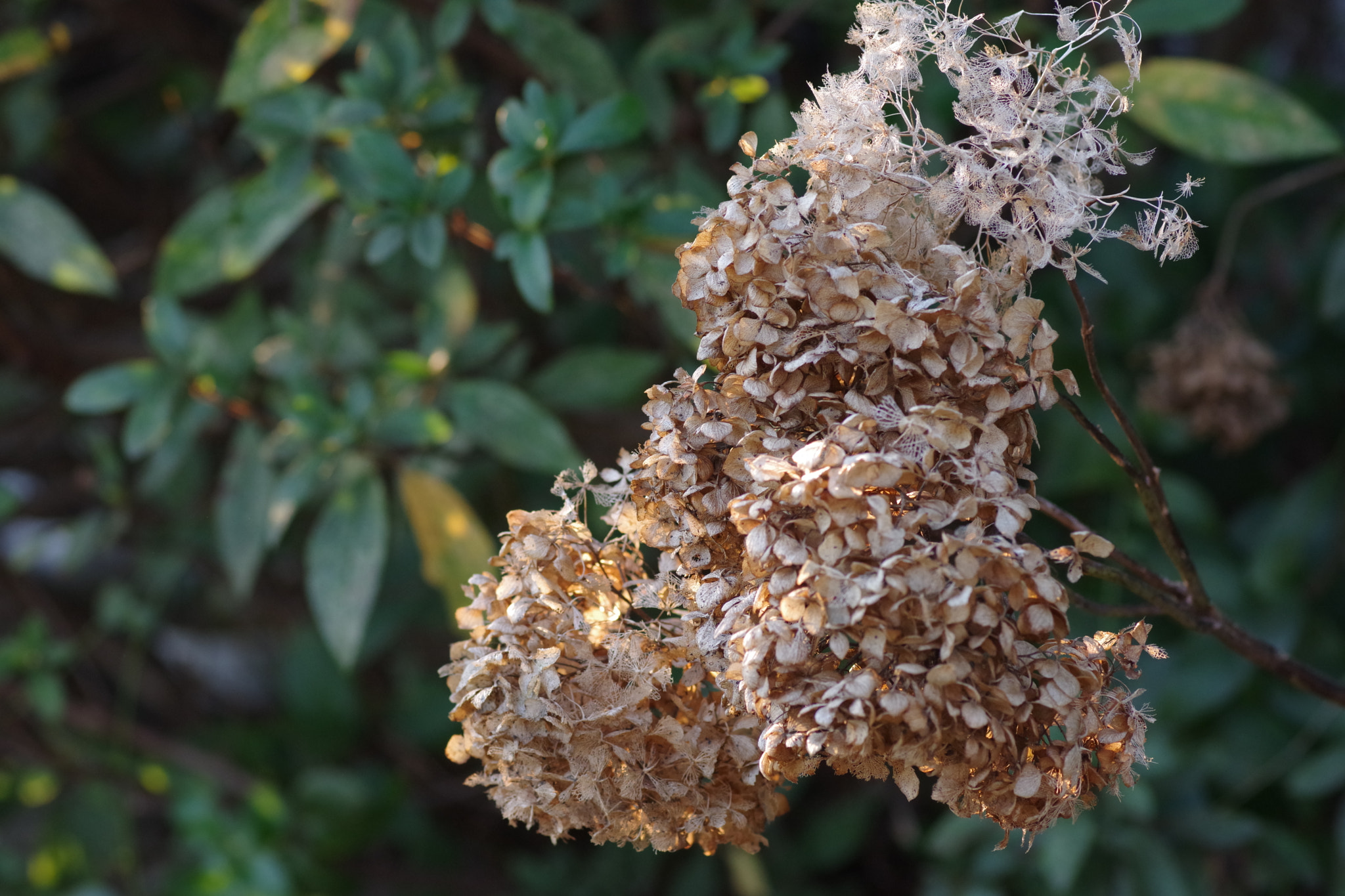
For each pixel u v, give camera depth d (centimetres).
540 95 152
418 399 162
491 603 132
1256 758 172
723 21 162
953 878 176
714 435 122
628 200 154
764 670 111
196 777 184
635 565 135
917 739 108
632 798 124
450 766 194
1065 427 173
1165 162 182
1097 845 170
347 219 167
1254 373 165
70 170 185
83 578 196
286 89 157
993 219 122
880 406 115
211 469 184
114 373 161
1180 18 156
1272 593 172
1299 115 156
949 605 104
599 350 165
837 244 116
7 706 183
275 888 175
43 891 185
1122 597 172
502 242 152
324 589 159
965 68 125
